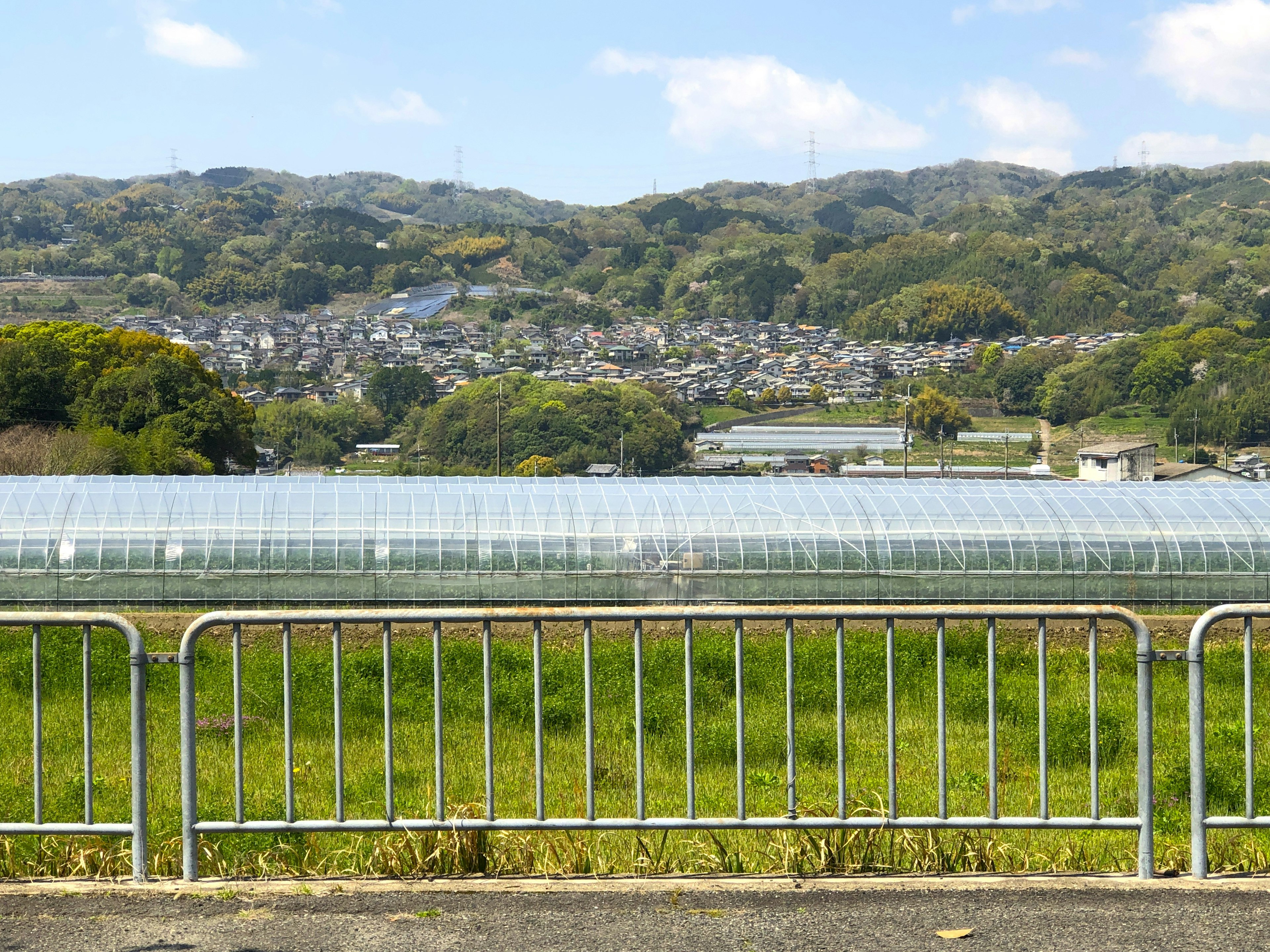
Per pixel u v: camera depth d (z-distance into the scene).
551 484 27.78
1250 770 7.08
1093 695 7.09
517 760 11.96
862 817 7.43
